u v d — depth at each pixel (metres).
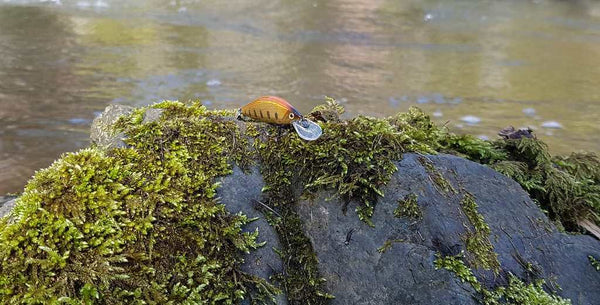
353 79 1.80
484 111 1.53
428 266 0.69
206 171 0.70
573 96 1.70
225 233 0.68
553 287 0.71
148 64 1.83
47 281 0.64
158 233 0.66
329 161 0.71
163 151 0.70
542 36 2.59
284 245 0.70
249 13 2.80
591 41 2.49
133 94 1.52
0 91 1.47
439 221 0.70
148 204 0.67
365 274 0.69
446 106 1.56
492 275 0.70
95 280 0.64
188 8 2.83
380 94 1.65
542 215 0.75
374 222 0.70
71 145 1.18
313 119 0.75
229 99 1.51
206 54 2.01
